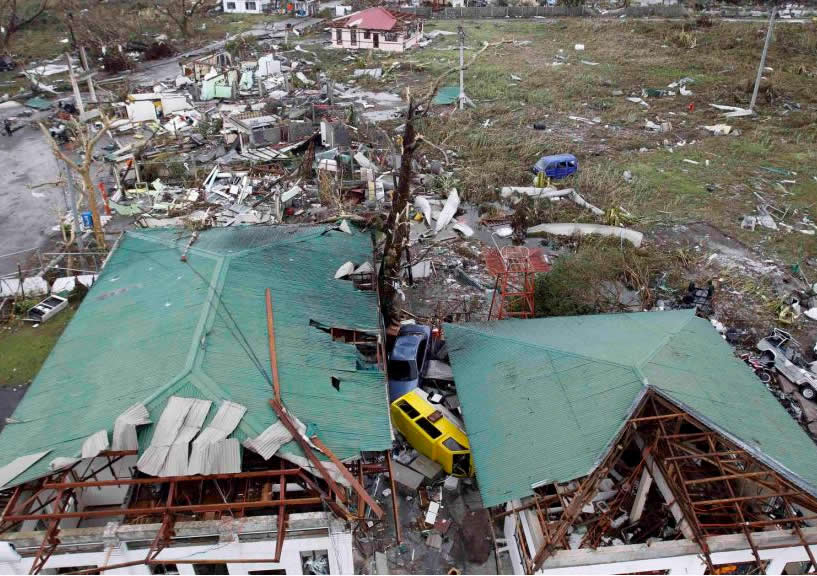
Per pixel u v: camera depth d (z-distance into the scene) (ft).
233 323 61.62
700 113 195.52
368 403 57.36
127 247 80.79
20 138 172.96
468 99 200.34
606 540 56.70
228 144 157.69
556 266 93.35
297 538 48.44
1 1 278.67
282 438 49.67
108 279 74.38
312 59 253.85
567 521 49.06
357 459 51.72
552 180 143.54
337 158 141.18
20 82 220.43
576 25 320.50
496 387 65.26
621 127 184.03
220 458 47.26
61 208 131.23
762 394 64.03
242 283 67.97
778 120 189.37
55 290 100.68
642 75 234.99
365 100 205.77
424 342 82.84
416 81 228.22
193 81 213.25
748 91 212.84
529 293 86.07
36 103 196.03
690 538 50.42
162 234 82.74
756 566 52.60
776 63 245.45
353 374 60.18
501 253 86.22
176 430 48.98
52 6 293.43
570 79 229.66
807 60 249.55
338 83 223.92
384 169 144.97
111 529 46.47
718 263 111.86
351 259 79.71
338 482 47.96
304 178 137.80
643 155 162.50
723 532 54.70
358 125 167.53
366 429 54.39
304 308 67.46
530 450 56.59
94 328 65.41
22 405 56.70
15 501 47.19
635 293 100.83
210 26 317.83
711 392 60.49
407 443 73.41
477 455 58.59
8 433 53.47
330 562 50.29
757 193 140.26
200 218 118.21
